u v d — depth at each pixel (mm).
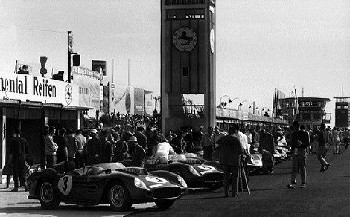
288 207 13148
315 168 28453
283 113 89625
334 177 22172
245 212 12445
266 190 17750
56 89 27594
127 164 18531
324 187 18109
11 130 24016
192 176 17188
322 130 25953
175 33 38656
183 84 38594
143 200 13117
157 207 14125
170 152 18531
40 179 14383
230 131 16281
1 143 22047
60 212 13484
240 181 17016
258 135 33000
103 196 13594
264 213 12188
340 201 14172
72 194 13977
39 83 25922
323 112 83062
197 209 13328
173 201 13875
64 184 14023
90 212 13391
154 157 18000
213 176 17547
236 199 15336
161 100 38875
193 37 38500
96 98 55531
